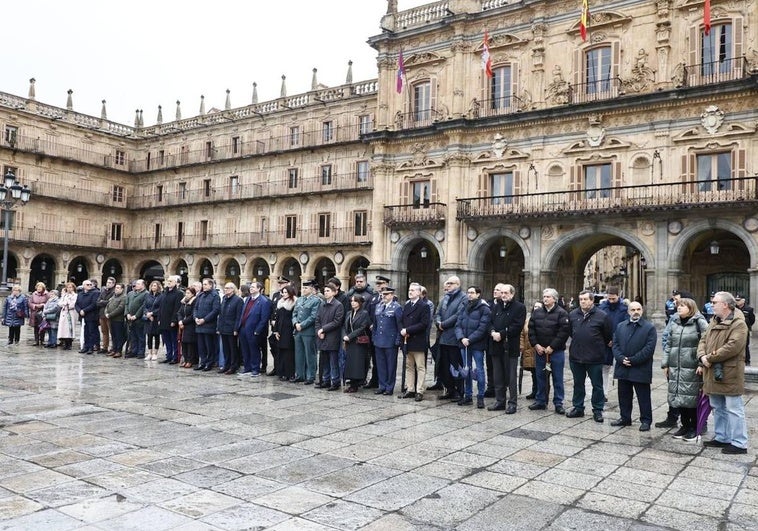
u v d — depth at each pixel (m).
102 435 8.90
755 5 26.64
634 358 10.08
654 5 28.98
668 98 27.83
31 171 49.53
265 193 49.06
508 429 9.98
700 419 9.13
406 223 35.34
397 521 5.91
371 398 12.57
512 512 6.22
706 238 31.77
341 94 45.81
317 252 45.62
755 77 25.47
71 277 54.56
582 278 36.12
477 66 34.31
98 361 17.28
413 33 36.06
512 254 37.38
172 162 55.00
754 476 7.59
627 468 7.85
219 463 7.64
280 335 14.69
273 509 6.13
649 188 28.59
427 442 8.96
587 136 30.39
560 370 11.45
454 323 12.30
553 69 31.77
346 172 45.19
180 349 17.47
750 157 26.41
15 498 6.27
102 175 54.88
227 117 51.56
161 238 54.75
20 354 18.58
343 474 7.32
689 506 6.50
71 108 52.94
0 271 49.31
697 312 9.69
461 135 34.00
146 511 6.00
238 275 52.50
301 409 11.20
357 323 13.28
